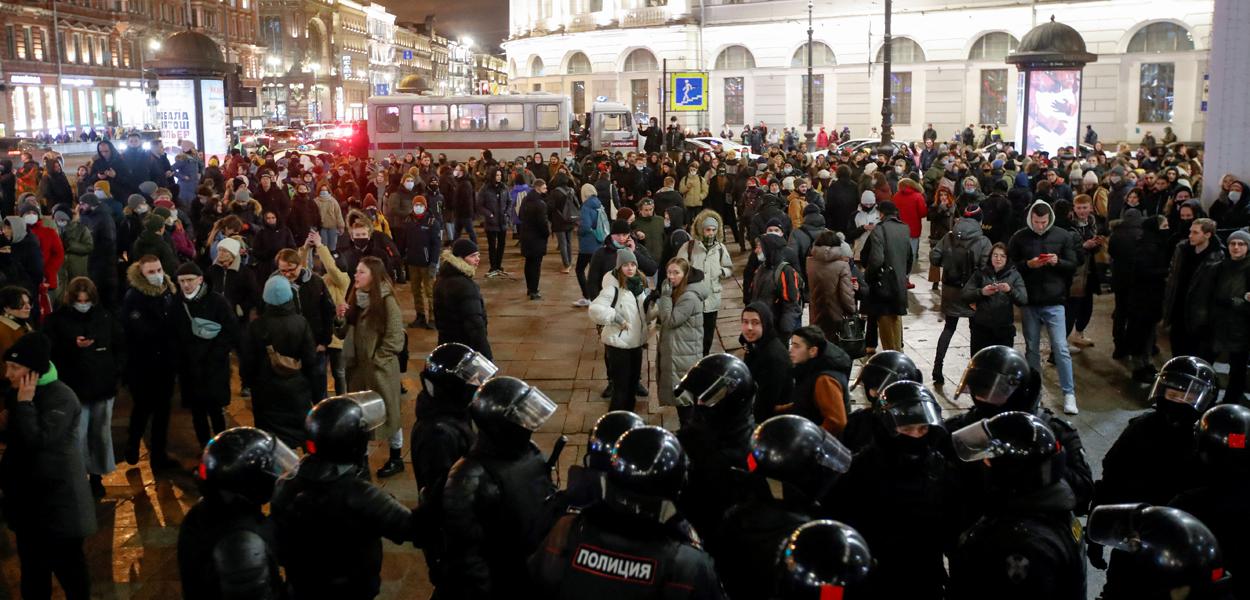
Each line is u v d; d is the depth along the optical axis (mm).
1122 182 14320
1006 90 47469
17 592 5805
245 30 103312
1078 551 3293
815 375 5387
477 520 3609
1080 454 4332
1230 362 8453
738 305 14344
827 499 3809
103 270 12289
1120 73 44562
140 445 8406
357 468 3729
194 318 7516
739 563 3178
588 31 60281
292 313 6879
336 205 16750
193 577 3275
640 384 9570
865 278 10109
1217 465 3818
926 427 3578
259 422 6852
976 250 9461
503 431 3662
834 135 44188
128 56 82375
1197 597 2680
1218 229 10922
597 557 2875
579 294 15414
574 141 33438
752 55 54875
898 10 49406
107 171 17734
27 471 5082
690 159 23547
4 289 6848
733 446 3949
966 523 3895
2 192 17797
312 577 3668
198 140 28906
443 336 7523
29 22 69312
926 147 29625
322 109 117000
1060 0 45156
